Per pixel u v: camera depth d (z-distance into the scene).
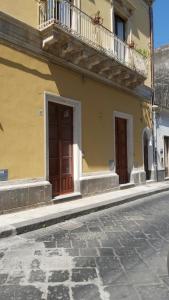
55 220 7.75
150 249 5.74
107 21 13.28
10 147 8.55
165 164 19.06
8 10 8.75
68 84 10.90
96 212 9.29
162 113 18.44
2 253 5.48
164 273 4.66
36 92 9.51
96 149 12.33
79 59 10.89
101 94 12.77
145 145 17.06
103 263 5.02
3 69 8.48
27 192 8.88
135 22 15.70
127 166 15.10
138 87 15.62
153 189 13.91
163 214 8.95
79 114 11.40
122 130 14.74
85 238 6.44
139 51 15.15
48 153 9.90
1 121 8.34
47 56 9.93
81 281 4.34
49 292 4.01
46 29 9.48
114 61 12.23
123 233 6.84
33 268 4.79
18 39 8.95
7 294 3.96
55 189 10.52
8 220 7.41
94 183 11.98
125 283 4.30
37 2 9.75
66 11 10.45
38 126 9.50
